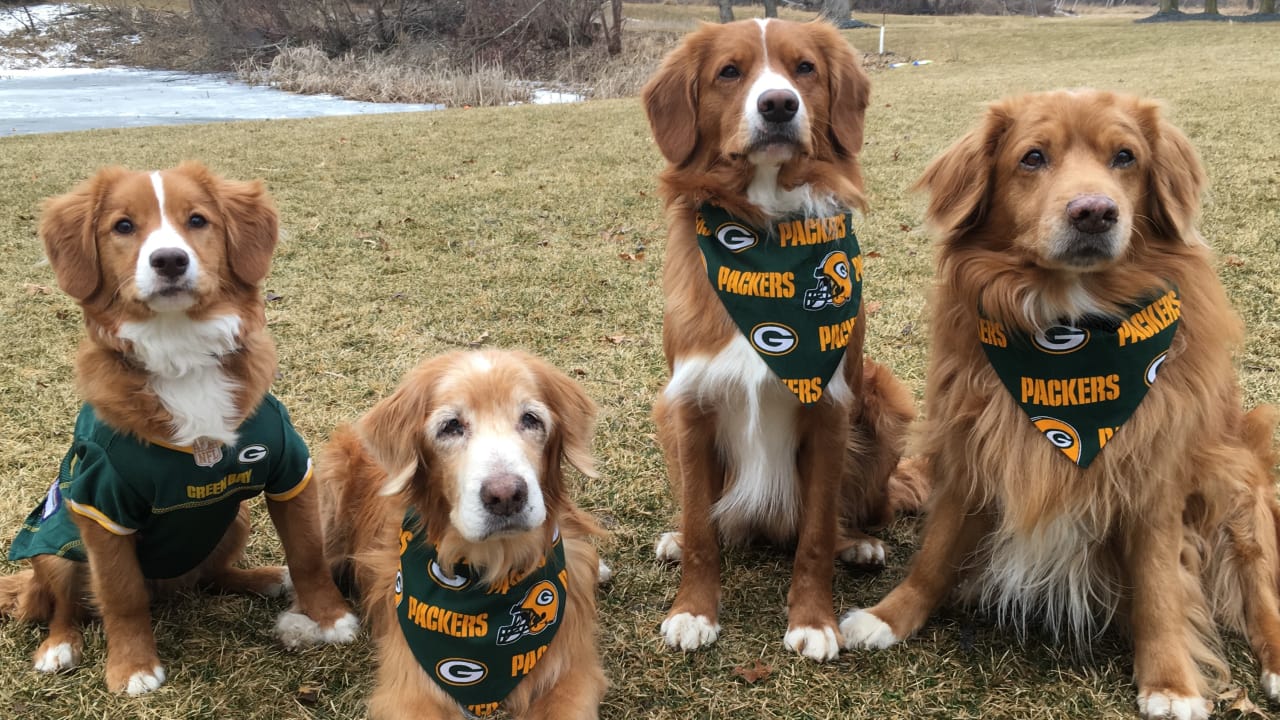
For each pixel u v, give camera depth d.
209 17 9.57
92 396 1.17
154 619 1.33
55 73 9.43
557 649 1.17
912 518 1.56
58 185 3.61
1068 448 1.14
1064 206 1.07
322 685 1.21
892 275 2.44
